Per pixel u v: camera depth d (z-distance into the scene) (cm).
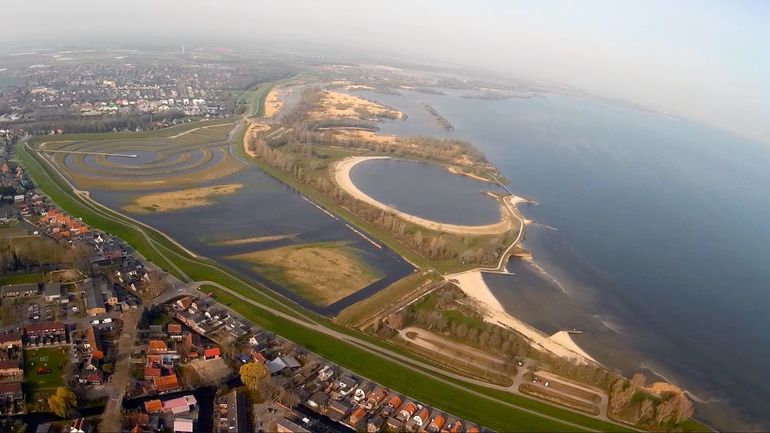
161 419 15288
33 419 14938
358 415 16225
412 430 16212
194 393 16612
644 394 18950
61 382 16388
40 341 18050
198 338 19112
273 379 17175
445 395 17812
